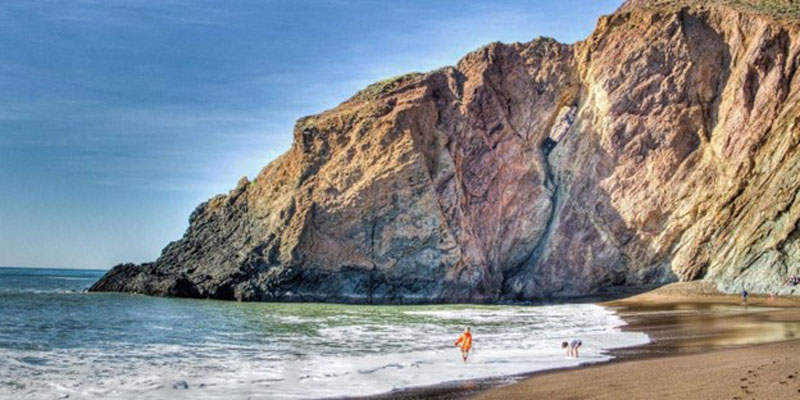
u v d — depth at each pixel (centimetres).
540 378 1858
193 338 2905
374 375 1966
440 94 7156
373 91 7319
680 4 7100
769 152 5709
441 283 6275
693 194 6253
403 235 6306
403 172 6366
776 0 6706
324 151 6738
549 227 7050
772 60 6006
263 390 1739
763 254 5388
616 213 6562
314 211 6378
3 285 9475
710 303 4997
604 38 7138
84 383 1791
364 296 6222
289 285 6156
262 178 7125
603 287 6562
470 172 6975
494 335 3088
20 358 2173
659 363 1973
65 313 4172
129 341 2756
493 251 6906
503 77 7344
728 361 1875
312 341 2848
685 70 6619
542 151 7394
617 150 6719
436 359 2281
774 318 3525
